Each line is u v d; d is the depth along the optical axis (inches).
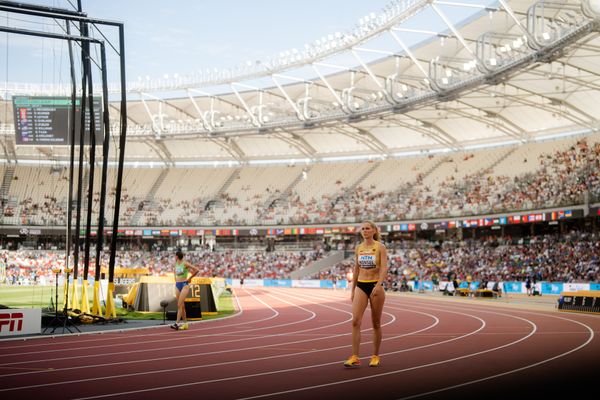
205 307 876.6
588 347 462.9
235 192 2770.7
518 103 1895.9
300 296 1605.6
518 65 1328.7
